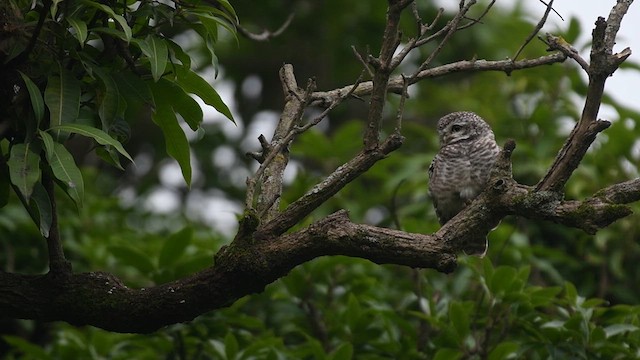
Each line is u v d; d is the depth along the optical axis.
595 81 6.32
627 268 12.44
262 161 7.30
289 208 6.60
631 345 9.66
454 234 6.42
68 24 6.57
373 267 11.67
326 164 13.64
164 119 7.31
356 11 16.89
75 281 6.75
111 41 6.85
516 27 16.34
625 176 12.67
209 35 7.10
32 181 5.96
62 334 11.05
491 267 9.68
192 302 6.56
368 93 8.10
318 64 17.53
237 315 10.44
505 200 6.45
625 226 12.25
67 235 12.28
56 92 6.36
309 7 16.88
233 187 16.77
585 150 6.32
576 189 12.28
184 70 7.10
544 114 13.10
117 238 11.86
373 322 10.55
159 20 7.01
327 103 7.86
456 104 15.90
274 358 9.63
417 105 16.30
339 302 11.16
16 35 6.52
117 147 6.12
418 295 10.45
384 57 6.50
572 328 9.34
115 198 13.59
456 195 10.93
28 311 6.73
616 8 6.40
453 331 9.67
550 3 7.47
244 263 6.43
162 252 10.05
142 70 7.08
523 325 9.64
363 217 13.30
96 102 6.79
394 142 6.60
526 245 11.74
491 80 15.47
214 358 10.48
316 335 10.65
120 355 10.82
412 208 12.97
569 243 12.75
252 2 16.81
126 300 6.66
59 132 6.31
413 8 6.83
